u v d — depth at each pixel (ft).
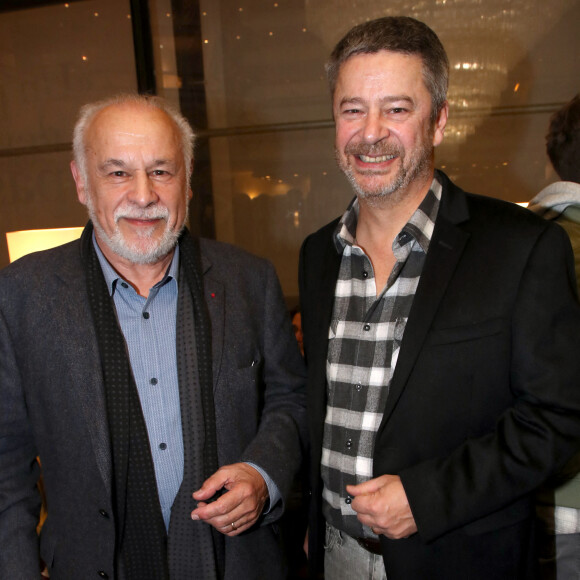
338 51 3.50
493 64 10.91
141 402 3.71
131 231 3.61
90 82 12.63
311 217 12.35
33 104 12.98
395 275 3.54
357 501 3.11
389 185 3.42
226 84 12.15
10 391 3.63
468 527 3.24
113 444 3.56
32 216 13.53
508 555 3.27
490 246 3.31
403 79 3.29
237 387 3.88
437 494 3.03
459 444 3.24
